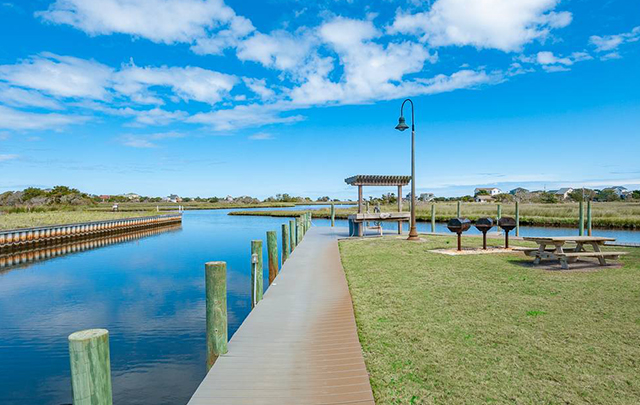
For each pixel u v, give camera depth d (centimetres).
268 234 964
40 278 1402
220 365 404
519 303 550
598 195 6188
